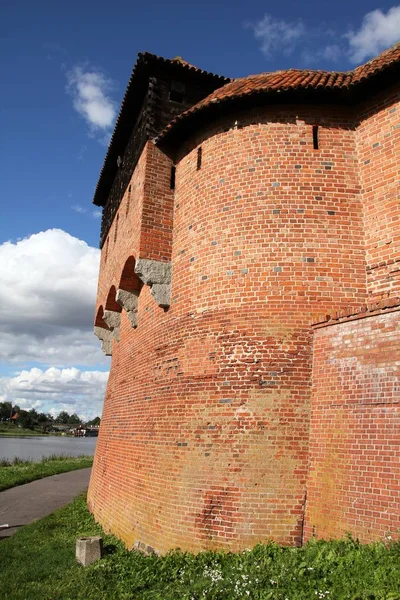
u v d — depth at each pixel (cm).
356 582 629
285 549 851
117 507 1319
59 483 2880
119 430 1502
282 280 1035
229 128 1192
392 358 809
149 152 1354
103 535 1322
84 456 5438
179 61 1488
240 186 1132
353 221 1059
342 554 741
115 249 1841
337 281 1025
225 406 997
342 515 822
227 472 948
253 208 1101
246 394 983
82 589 863
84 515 1716
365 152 1080
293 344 990
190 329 1123
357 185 1082
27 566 1067
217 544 913
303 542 876
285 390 966
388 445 780
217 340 1054
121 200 1794
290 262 1044
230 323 1048
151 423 1200
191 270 1176
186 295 1173
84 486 2733
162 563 920
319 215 1066
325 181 1088
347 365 891
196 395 1052
